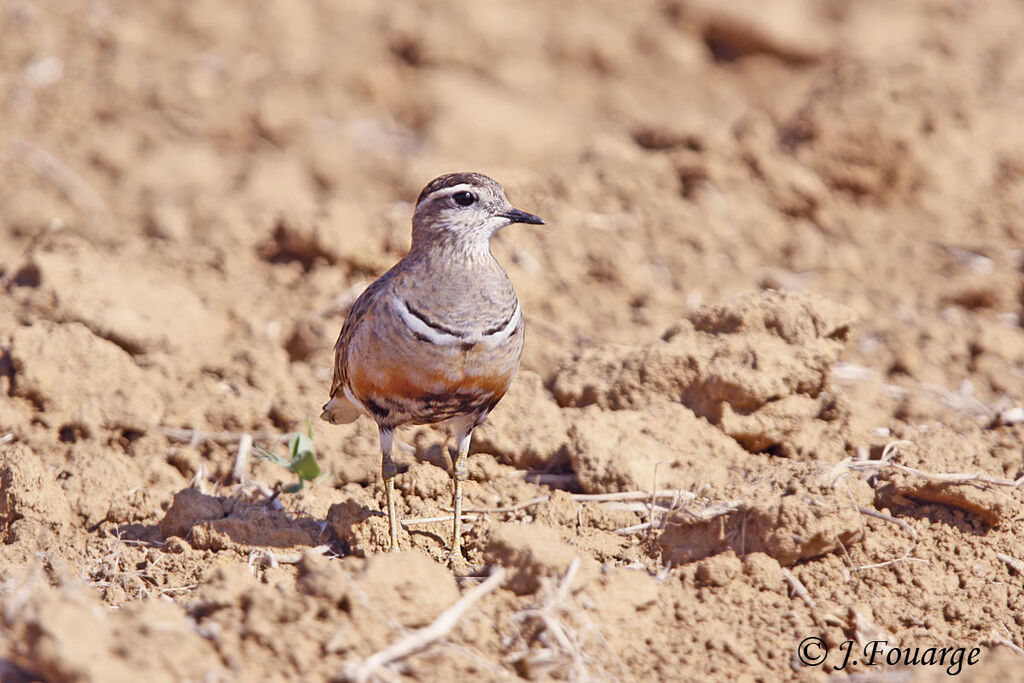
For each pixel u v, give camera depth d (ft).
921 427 42.22
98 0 78.23
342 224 52.85
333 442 40.37
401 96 73.72
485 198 33.12
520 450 38.93
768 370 39.68
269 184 63.46
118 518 36.88
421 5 83.10
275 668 27.12
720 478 37.04
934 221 59.36
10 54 71.87
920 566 34.12
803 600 32.78
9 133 65.67
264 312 50.49
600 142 63.36
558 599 29.60
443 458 39.09
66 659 25.11
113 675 25.17
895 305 53.21
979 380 47.32
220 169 65.62
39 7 76.23
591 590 30.42
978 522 35.40
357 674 26.78
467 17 80.12
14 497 35.47
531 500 37.37
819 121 60.80
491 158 68.85
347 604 28.32
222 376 44.83
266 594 28.40
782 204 59.41
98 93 69.67
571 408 41.34
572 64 79.46
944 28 81.20
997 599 33.40
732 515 34.78
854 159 60.34
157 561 34.37
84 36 74.74
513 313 33.35
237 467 39.78
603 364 42.24
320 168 66.03
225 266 52.70
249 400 43.29
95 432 41.19
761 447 39.91
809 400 40.52
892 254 56.85
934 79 62.75
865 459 38.83
